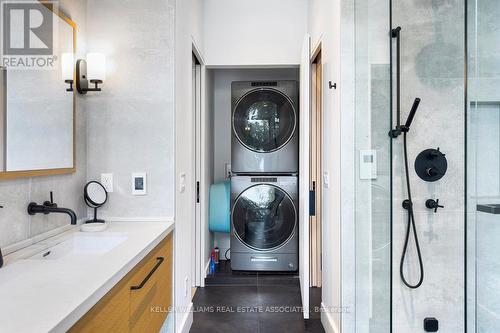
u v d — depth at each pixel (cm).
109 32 178
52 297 78
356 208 168
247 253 301
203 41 283
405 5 168
